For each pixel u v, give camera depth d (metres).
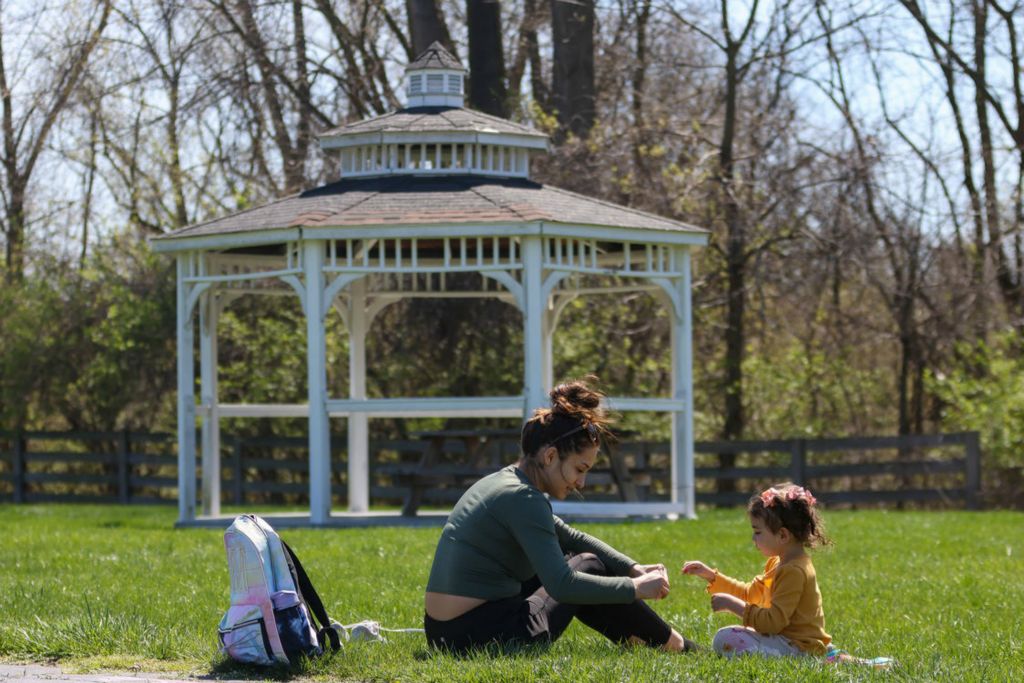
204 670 6.48
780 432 25.34
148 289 24.89
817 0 24.73
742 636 6.52
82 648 6.97
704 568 6.95
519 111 25.17
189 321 16.44
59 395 25.39
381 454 24.84
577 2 25.19
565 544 6.76
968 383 22.58
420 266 16.36
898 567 11.52
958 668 6.12
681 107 27.34
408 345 24.20
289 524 16.25
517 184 16.48
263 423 24.56
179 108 25.83
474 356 23.89
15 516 19.02
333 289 15.44
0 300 25.27
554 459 6.33
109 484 26.09
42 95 28.02
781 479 21.42
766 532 6.61
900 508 24.47
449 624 6.33
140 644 7.00
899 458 25.03
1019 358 23.33
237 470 23.47
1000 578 10.71
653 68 27.61
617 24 27.52
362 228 15.03
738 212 23.33
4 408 25.41
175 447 25.80
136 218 26.41
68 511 20.75
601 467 18.31
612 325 24.05
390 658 6.47
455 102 17.45
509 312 23.78
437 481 17.30
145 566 11.41
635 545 13.05
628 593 6.14
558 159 23.70
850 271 24.31
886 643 7.48
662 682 5.66
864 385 26.03
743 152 24.98
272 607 6.50
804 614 6.52
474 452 17.56
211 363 17.41
